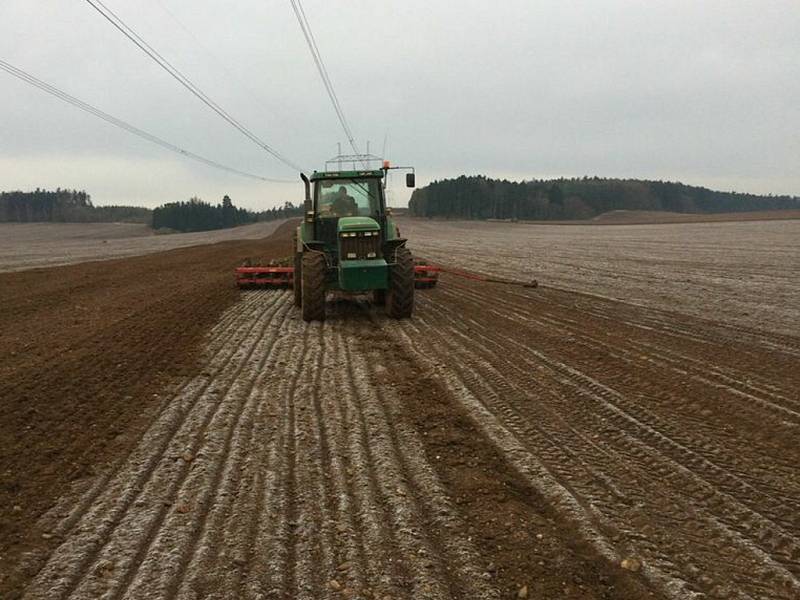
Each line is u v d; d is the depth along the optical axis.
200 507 3.47
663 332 8.53
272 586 2.73
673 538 3.17
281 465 4.05
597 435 4.60
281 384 5.95
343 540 3.13
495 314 10.26
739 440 4.49
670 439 4.52
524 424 4.82
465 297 12.49
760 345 7.62
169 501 3.55
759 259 21.14
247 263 14.86
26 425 4.72
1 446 4.30
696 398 5.45
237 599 2.64
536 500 3.62
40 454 4.18
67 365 6.46
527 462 4.10
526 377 6.16
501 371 6.40
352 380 6.10
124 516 3.37
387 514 3.40
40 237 68.31
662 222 76.50
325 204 10.55
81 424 4.77
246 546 3.06
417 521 3.32
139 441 4.45
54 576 2.80
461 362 6.80
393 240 10.30
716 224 60.28
